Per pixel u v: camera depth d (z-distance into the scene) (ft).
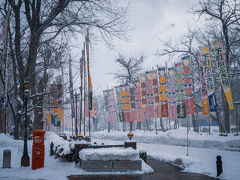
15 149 47.39
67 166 35.32
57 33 64.23
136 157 32.45
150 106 97.50
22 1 62.23
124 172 31.45
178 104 81.05
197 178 27.86
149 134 103.71
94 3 65.10
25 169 32.78
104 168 31.65
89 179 27.07
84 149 35.12
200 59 75.72
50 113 92.02
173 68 86.69
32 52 54.24
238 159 43.16
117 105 115.34
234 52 101.55
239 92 135.85
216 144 69.15
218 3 90.43
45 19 62.75
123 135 119.14
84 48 69.51
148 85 98.32
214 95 72.69
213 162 39.11
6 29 53.93
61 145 45.19
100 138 136.15
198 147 70.69
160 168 35.19
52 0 62.34
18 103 59.47
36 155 33.27
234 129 138.21
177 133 91.76
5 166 33.83
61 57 52.11
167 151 58.13
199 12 92.48
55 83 54.80
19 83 62.80
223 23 89.71
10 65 72.59
